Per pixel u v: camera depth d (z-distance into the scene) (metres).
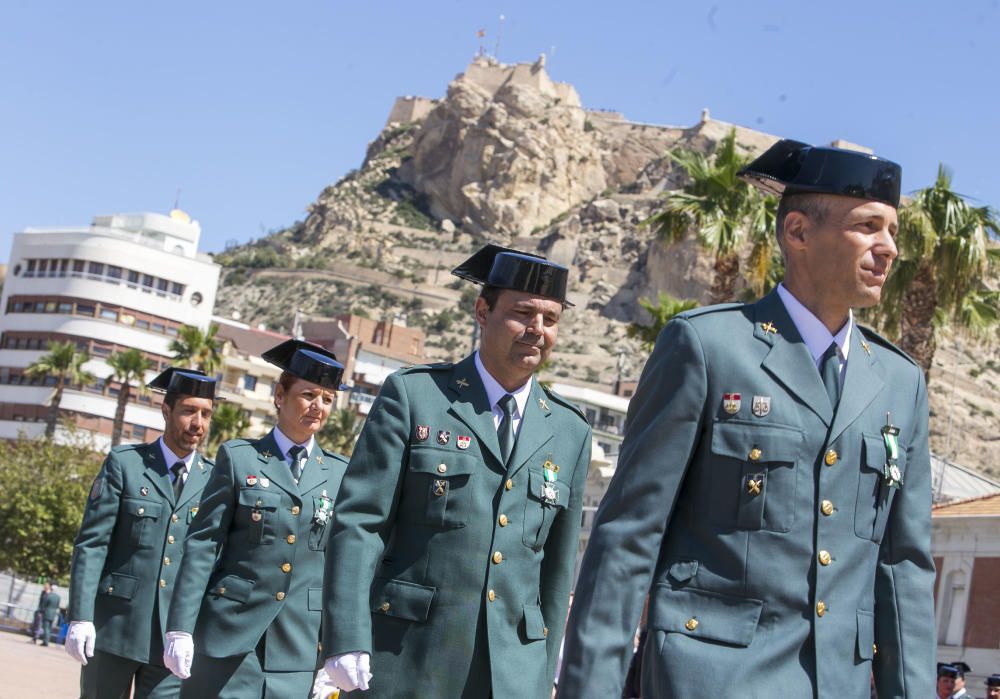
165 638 8.48
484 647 5.86
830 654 4.13
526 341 6.07
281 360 8.96
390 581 5.93
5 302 91.31
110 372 88.62
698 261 178.12
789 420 4.27
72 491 54.78
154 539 9.98
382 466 5.94
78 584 9.78
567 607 6.28
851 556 4.25
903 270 26.58
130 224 107.38
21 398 88.00
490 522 5.94
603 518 4.34
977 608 27.66
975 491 48.84
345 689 5.68
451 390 6.10
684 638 4.15
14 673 19.41
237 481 8.66
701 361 4.31
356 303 190.88
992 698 16.38
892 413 4.46
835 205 4.38
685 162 28.19
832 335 4.45
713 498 4.26
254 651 8.49
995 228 26.48
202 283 94.19
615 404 89.12
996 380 153.00
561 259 197.38
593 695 4.09
